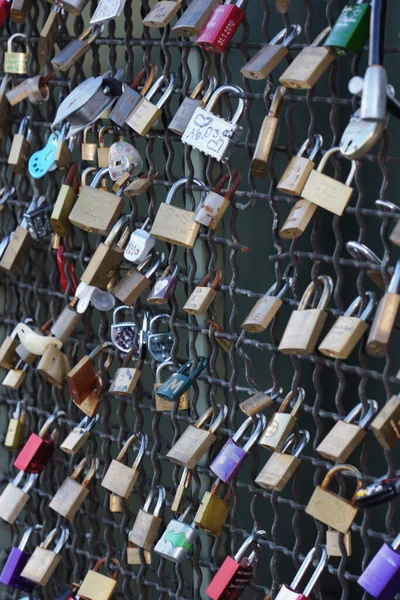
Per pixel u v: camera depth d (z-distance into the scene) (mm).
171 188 1604
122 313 1794
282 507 2020
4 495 1956
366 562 1431
